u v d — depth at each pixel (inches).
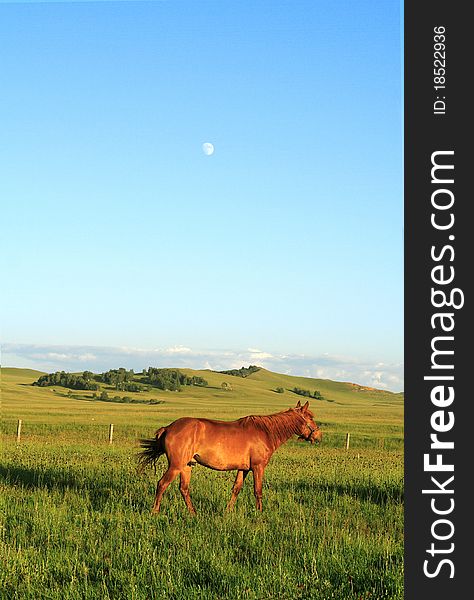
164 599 308.2
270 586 325.7
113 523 453.7
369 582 334.6
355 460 1066.1
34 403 5797.2
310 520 467.2
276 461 984.3
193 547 390.9
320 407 7647.6
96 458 910.4
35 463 796.6
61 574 349.4
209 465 531.8
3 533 418.0
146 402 7795.3
